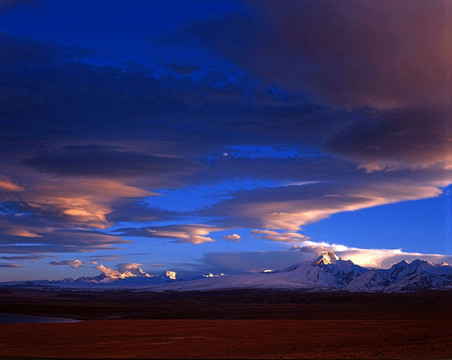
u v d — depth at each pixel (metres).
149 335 65.50
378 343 50.78
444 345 47.47
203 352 45.50
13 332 72.19
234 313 150.12
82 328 78.81
